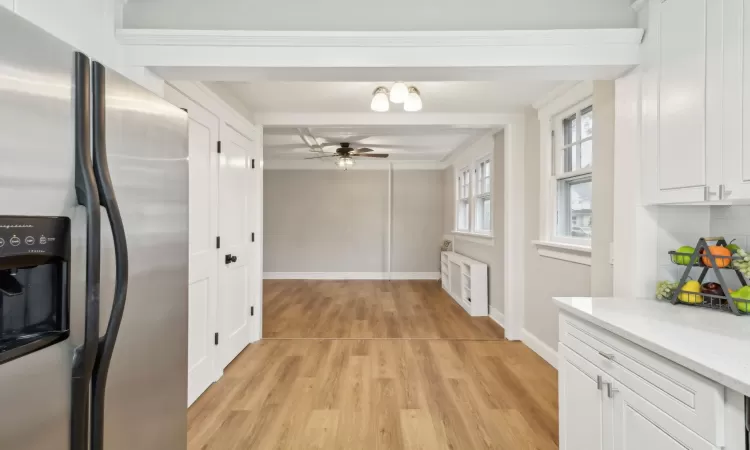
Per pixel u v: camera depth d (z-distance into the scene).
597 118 2.45
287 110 3.71
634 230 1.83
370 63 1.82
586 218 2.92
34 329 0.88
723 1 1.38
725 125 1.38
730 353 1.07
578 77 1.96
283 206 7.70
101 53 1.67
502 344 3.73
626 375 1.31
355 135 5.08
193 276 2.53
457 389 2.74
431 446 2.05
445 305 5.45
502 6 1.85
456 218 6.59
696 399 1.03
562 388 1.73
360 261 7.75
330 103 3.48
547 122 3.30
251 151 3.76
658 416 1.16
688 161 1.53
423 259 7.73
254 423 2.28
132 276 1.12
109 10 1.72
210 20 1.85
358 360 3.30
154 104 1.23
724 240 1.65
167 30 1.76
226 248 3.12
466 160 5.97
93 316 0.94
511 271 3.85
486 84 2.99
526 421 2.30
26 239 0.80
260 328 3.89
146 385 1.21
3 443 0.75
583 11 1.85
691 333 1.26
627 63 1.80
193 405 2.50
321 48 1.82
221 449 2.02
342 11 1.86
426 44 1.81
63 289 0.90
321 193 7.71
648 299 1.78
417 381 2.87
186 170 1.43
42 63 0.84
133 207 1.12
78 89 0.93
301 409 2.45
